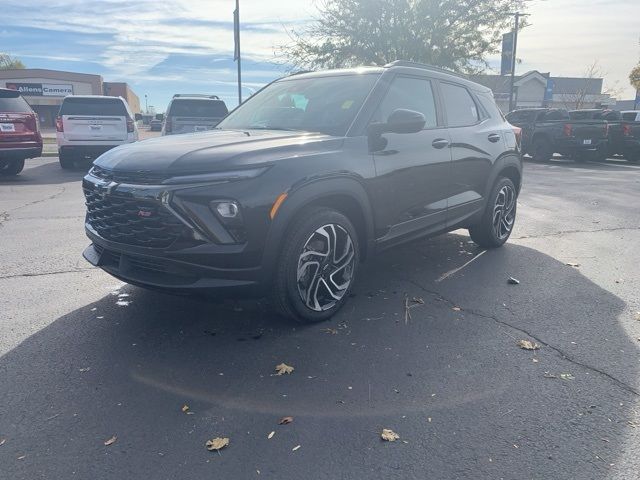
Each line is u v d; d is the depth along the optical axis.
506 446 2.60
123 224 3.62
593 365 3.40
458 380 3.21
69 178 12.74
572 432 2.71
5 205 8.84
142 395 3.02
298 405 2.93
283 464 2.46
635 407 2.93
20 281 4.89
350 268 4.14
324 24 20.89
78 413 2.85
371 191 4.15
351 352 3.55
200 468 2.43
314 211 3.78
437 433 2.69
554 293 4.70
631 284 4.96
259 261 3.49
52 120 58.78
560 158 21.25
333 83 4.79
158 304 4.35
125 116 14.15
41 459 2.48
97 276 5.05
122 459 2.49
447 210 5.12
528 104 47.44
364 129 4.22
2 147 11.94
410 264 5.57
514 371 3.32
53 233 6.77
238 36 19.92
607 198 10.09
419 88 4.95
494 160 5.77
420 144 4.66
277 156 3.62
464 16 20.70
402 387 3.12
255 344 3.65
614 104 49.78
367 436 2.67
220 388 3.10
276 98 5.07
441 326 3.97
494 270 5.36
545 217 8.17
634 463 2.48
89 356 3.47
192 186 3.35
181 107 14.20
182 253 3.39
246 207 3.38
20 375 3.22
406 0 19.95
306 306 3.86
